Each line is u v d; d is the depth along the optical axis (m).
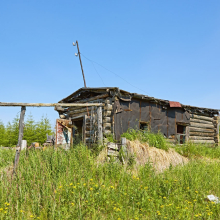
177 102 13.16
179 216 4.78
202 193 6.03
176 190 6.01
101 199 5.36
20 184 5.92
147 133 10.30
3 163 8.80
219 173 7.99
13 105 7.33
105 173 7.09
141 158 8.52
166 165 8.80
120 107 10.72
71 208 4.84
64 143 10.88
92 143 10.24
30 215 4.66
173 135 13.37
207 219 4.84
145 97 11.62
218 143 16.47
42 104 7.83
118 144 8.67
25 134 20.06
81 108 12.51
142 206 5.24
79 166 7.29
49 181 6.05
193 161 9.38
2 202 5.19
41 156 8.30
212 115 16.73
